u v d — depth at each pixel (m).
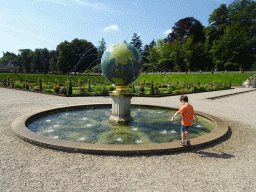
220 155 4.62
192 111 4.83
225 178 3.55
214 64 68.88
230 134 6.47
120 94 7.55
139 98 17.75
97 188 3.12
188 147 4.88
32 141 5.06
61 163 3.99
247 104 14.81
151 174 3.62
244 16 64.69
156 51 77.88
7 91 22.66
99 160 4.16
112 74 7.38
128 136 6.09
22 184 3.20
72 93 20.64
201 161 4.25
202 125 7.78
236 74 47.88
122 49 7.15
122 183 3.29
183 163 4.12
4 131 6.20
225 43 60.03
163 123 7.84
